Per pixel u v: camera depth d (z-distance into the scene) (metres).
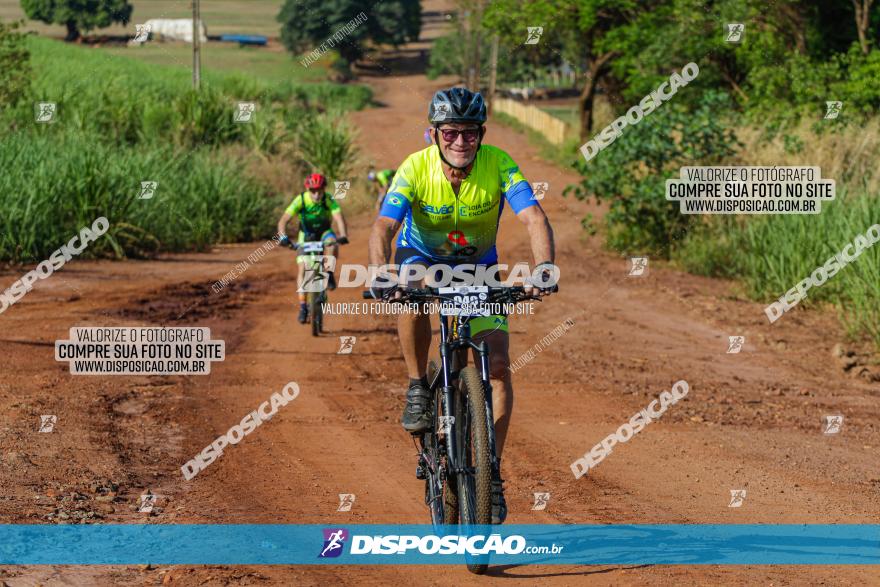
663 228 16.83
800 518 5.09
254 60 47.03
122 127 22.61
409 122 48.25
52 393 7.40
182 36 47.44
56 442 6.08
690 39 24.36
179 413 7.15
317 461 6.09
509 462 6.19
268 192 22.23
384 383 8.49
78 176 15.38
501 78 59.34
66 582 3.94
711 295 13.45
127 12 36.91
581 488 5.63
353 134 26.41
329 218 10.92
